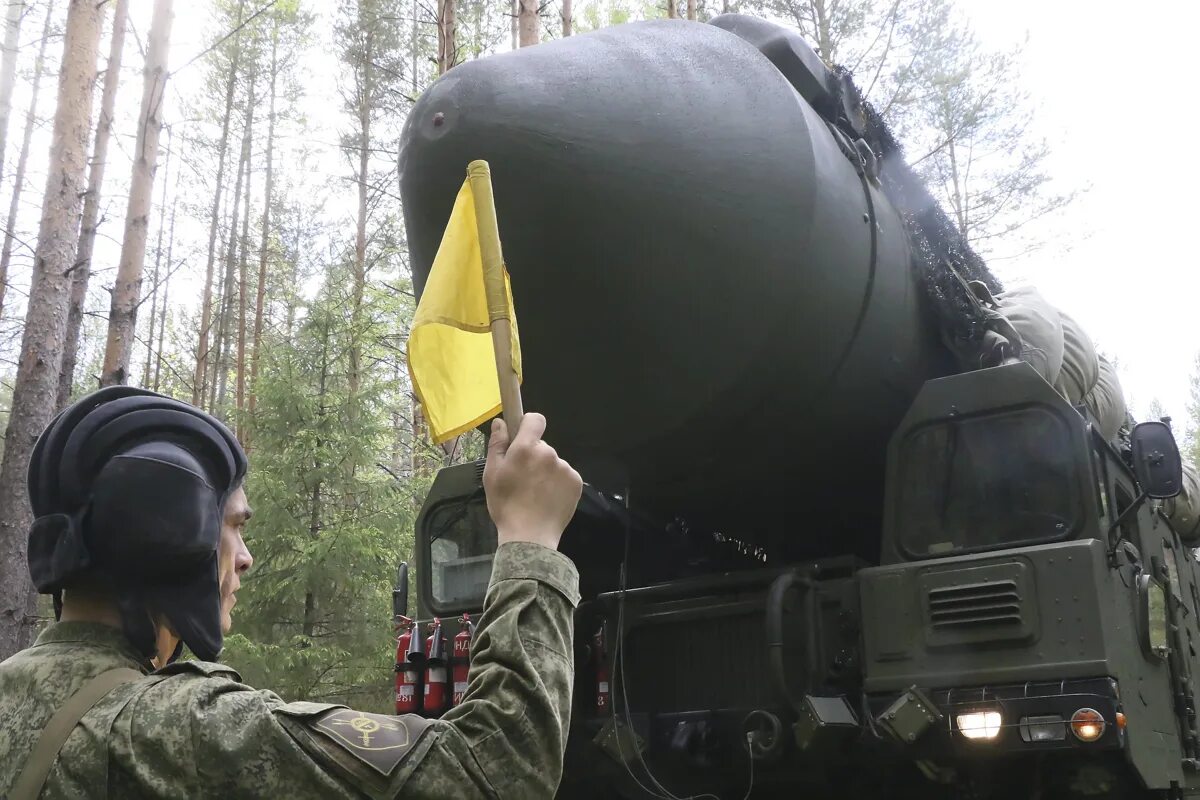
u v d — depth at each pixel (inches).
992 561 150.1
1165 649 169.8
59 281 374.0
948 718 146.2
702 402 146.2
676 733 175.8
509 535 50.4
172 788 40.3
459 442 468.4
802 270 145.2
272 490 496.7
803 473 168.1
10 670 44.8
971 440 163.0
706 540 191.2
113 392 51.3
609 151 135.3
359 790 42.1
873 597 156.8
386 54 874.8
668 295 139.3
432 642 195.3
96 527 46.2
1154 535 200.5
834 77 174.4
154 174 394.9
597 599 189.0
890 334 166.7
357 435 530.0
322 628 495.8
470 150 133.0
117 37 531.2
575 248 135.9
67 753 40.8
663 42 151.3
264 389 523.8
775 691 158.9
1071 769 154.1
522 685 45.9
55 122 387.9
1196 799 175.5
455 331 61.2
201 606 47.9
